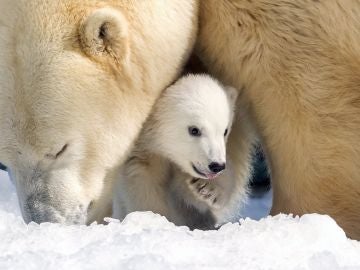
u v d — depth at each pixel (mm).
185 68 8836
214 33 8281
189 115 8055
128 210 8773
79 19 7441
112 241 5602
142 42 7785
